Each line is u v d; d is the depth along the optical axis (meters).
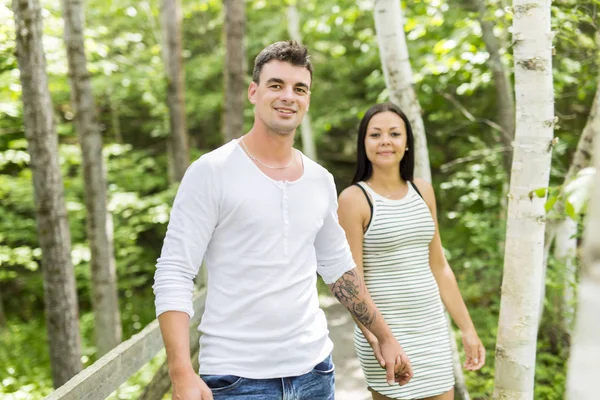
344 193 3.16
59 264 5.85
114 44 12.95
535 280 2.78
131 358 3.29
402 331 3.10
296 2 14.76
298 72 2.25
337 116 15.41
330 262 2.58
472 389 5.57
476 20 6.88
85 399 2.68
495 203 8.78
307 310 2.30
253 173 2.21
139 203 11.63
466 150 11.31
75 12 7.62
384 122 3.17
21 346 10.58
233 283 2.20
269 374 2.20
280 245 2.21
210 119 18.36
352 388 5.71
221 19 16.36
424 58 8.30
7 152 9.52
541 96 2.70
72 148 11.55
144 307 13.62
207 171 2.15
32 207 11.64
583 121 7.04
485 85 7.80
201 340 2.28
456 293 3.38
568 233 5.79
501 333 2.86
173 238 2.12
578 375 0.90
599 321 0.87
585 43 5.21
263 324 2.20
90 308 14.38
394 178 3.24
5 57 6.28
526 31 2.70
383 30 4.32
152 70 13.49
